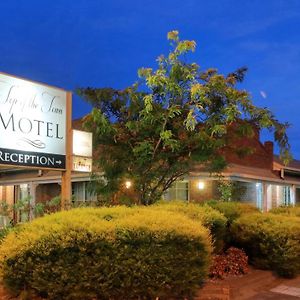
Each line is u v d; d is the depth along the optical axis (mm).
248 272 9219
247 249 9828
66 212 6797
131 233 6043
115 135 9734
